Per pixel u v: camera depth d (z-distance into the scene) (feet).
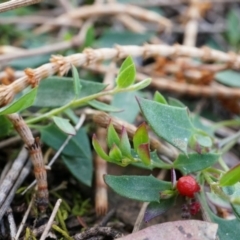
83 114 0.82
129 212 0.77
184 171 0.71
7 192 0.74
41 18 1.09
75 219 0.77
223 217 0.77
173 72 0.99
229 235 0.70
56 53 0.97
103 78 0.96
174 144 0.69
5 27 1.06
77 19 1.08
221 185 0.67
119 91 0.74
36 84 0.74
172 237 0.66
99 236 0.73
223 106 0.97
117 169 0.81
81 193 0.80
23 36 1.05
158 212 0.69
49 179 0.80
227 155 0.89
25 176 0.76
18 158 0.77
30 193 0.76
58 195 0.78
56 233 0.74
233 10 1.19
